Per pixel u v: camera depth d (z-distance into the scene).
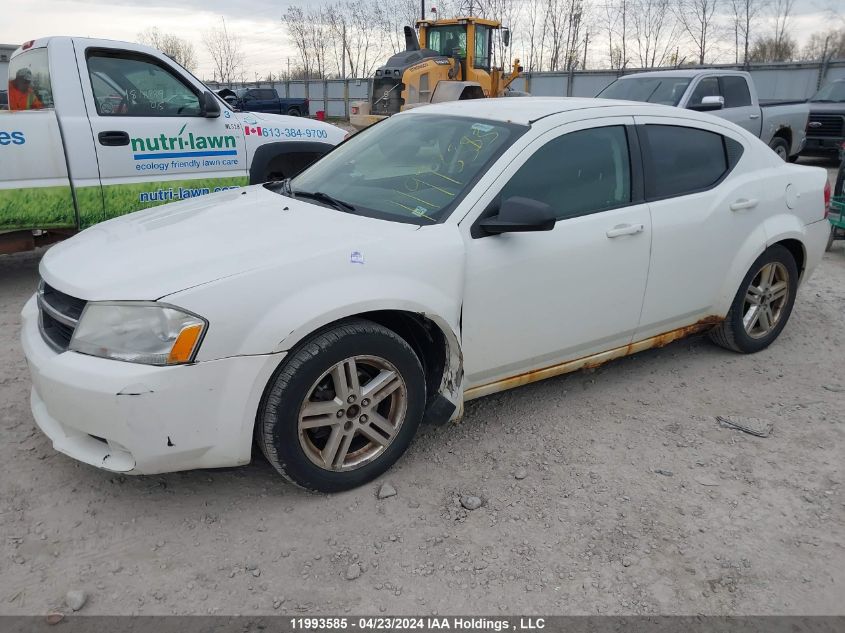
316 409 2.82
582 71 29.22
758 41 33.97
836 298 5.93
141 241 3.03
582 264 3.48
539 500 3.03
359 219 3.19
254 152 6.67
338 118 38.78
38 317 3.04
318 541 2.73
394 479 3.15
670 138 3.99
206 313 2.54
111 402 2.49
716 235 4.07
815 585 2.58
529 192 3.35
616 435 3.59
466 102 4.09
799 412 3.89
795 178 4.57
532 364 3.54
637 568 2.64
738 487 3.16
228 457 2.70
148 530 2.77
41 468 3.14
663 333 4.12
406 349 3.00
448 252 3.04
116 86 5.84
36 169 5.42
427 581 2.54
